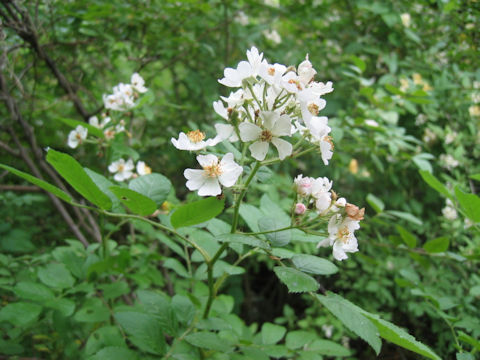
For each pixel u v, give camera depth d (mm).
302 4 526
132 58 462
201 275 269
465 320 296
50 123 518
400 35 490
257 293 577
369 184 526
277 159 206
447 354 375
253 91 207
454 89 480
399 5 476
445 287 387
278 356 248
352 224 206
